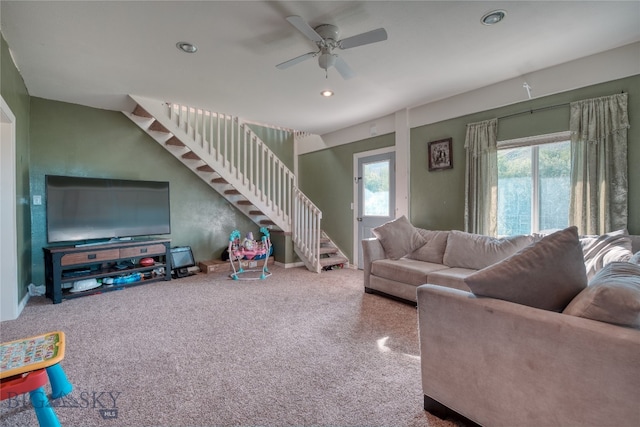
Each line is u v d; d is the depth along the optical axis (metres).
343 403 1.69
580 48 2.82
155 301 3.46
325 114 4.76
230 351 2.28
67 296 3.52
